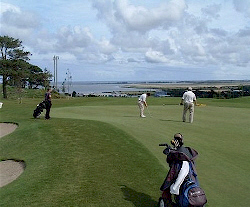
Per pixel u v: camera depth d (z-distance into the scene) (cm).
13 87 9406
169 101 4128
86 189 874
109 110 2770
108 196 828
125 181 923
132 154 1172
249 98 4394
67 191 866
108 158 1140
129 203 788
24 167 1212
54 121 1934
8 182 1073
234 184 877
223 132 1595
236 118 2172
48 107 2073
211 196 797
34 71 11238
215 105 3438
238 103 3775
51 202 801
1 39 7500
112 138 1430
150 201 799
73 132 1588
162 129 1662
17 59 7731
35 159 1233
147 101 4109
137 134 1519
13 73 7500
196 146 1282
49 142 1441
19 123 2053
